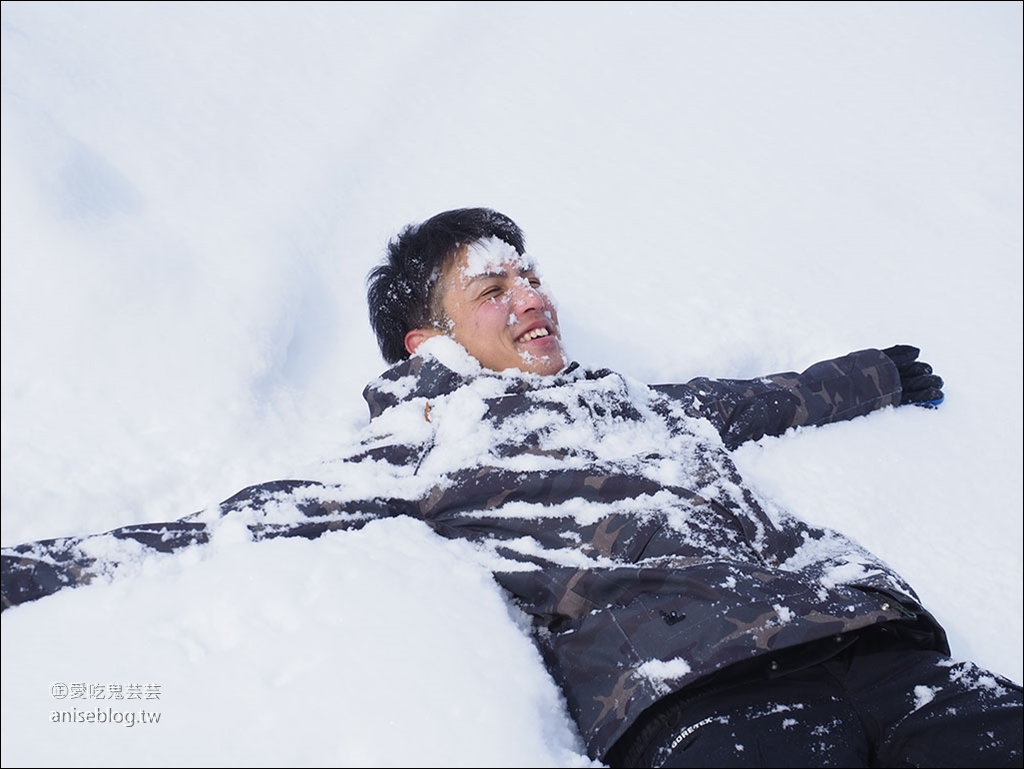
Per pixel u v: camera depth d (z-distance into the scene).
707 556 1.58
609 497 1.67
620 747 1.44
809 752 1.35
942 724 1.44
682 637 1.44
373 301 2.12
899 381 2.47
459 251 1.98
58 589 1.51
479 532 1.69
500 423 1.77
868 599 1.48
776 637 1.41
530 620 1.61
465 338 1.95
